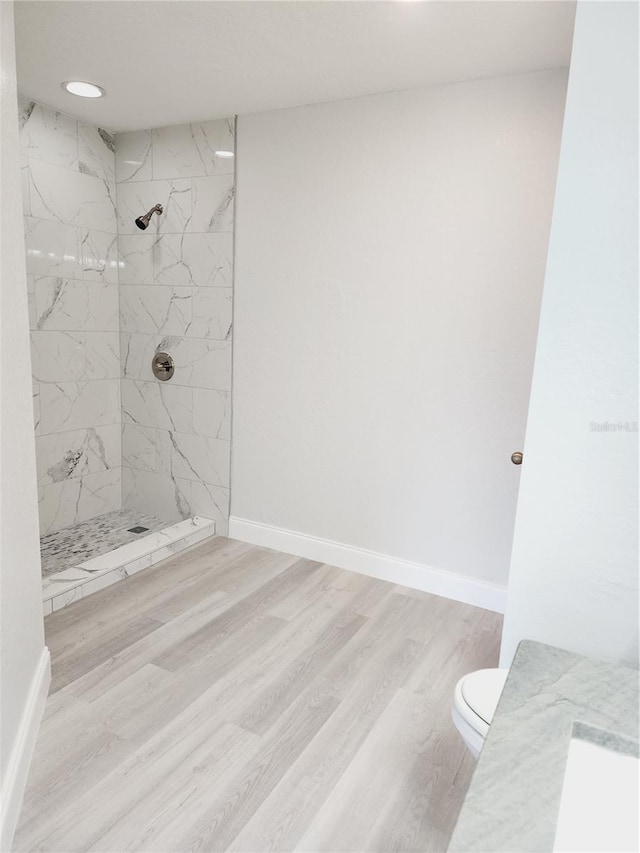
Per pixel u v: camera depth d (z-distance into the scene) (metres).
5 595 1.46
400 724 1.89
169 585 2.79
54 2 1.84
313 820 1.52
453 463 2.66
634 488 1.38
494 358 2.50
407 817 1.54
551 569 1.50
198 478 3.43
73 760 1.68
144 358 3.48
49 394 3.19
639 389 1.34
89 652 2.22
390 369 2.74
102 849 1.41
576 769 0.89
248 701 1.97
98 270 3.34
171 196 3.19
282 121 2.81
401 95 2.53
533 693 1.00
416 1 1.78
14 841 1.42
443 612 2.62
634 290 1.32
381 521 2.89
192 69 2.36
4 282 1.48
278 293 2.97
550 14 1.83
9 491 1.52
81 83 2.54
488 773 0.81
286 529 3.19
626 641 1.45
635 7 1.23
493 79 2.34
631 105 1.26
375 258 2.69
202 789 1.60
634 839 0.85
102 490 3.62
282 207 2.88
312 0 1.80
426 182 2.53
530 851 0.68
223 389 3.23
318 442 3.00
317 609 2.61
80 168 3.14
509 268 2.42
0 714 1.39
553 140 2.27
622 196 1.30
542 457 1.46
